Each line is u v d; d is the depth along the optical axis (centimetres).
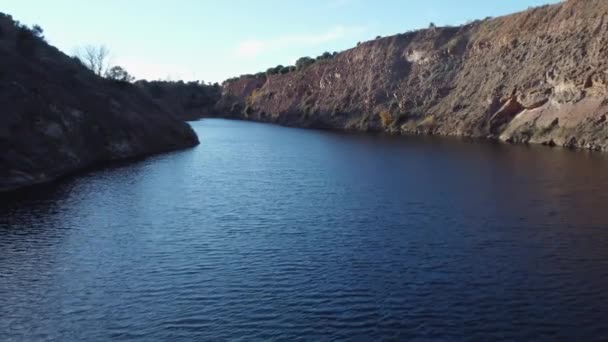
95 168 5953
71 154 5888
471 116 9575
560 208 3666
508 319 2061
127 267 2711
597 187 4272
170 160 6775
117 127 7444
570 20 8644
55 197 4309
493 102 9188
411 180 4953
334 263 2717
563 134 7288
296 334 1988
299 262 2744
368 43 14425
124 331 2045
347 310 2173
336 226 3400
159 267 2709
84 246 3042
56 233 3291
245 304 2258
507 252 2811
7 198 4253
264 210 3862
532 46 9281
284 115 15862
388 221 3488
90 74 8856
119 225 3481
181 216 3719
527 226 3269
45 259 2827
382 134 10800
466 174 5166
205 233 3294
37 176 5003
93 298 2341
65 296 2361
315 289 2392
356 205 3959
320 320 2094
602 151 6375
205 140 9956
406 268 2620
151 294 2380
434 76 11769
